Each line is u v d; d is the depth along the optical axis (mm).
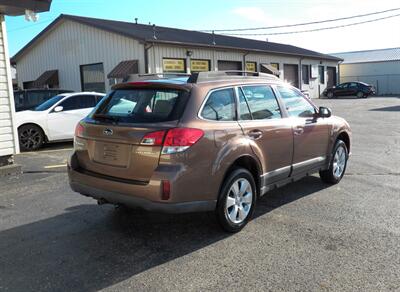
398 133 13617
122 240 4703
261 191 5242
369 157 9484
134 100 4730
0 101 8359
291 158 5734
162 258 4230
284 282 3715
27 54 27625
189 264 4090
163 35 23391
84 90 24266
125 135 4371
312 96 37750
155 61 21203
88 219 5410
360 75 47438
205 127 4418
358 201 6078
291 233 4852
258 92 5375
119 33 21422
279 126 5445
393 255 4234
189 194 4277
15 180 7660
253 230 4961
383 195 6383
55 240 4723
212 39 27578
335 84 42250
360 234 4797
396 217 5367
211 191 4480
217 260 4172
